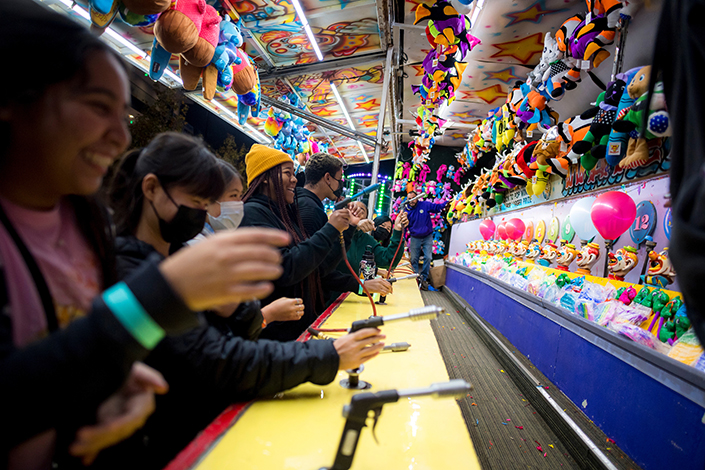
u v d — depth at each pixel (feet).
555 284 9.10
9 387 1.08
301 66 13.42
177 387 2.72
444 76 10.90
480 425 7.07
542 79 10.35
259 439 2.31
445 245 31.09
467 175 29.32
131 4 5.64
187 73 8.04
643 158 7.56
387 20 10.74
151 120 15.58
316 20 11.05
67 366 1.12
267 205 5.84
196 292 1.19
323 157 7.64
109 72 1.49
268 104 13.82
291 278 5.00
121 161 2.95
